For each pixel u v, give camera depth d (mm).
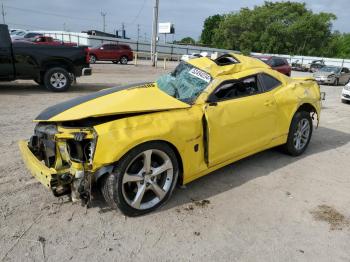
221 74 4109
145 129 3207
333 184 4352
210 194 3906
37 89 10734
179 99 3883
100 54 26844
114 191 3135
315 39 76875
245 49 77875
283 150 5344
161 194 3469
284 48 76625
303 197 3947
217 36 81438
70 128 3164
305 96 5152
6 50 9320
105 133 3020
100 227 3162
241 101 4164
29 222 3191
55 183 2990
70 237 2998
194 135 3594
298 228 3297
